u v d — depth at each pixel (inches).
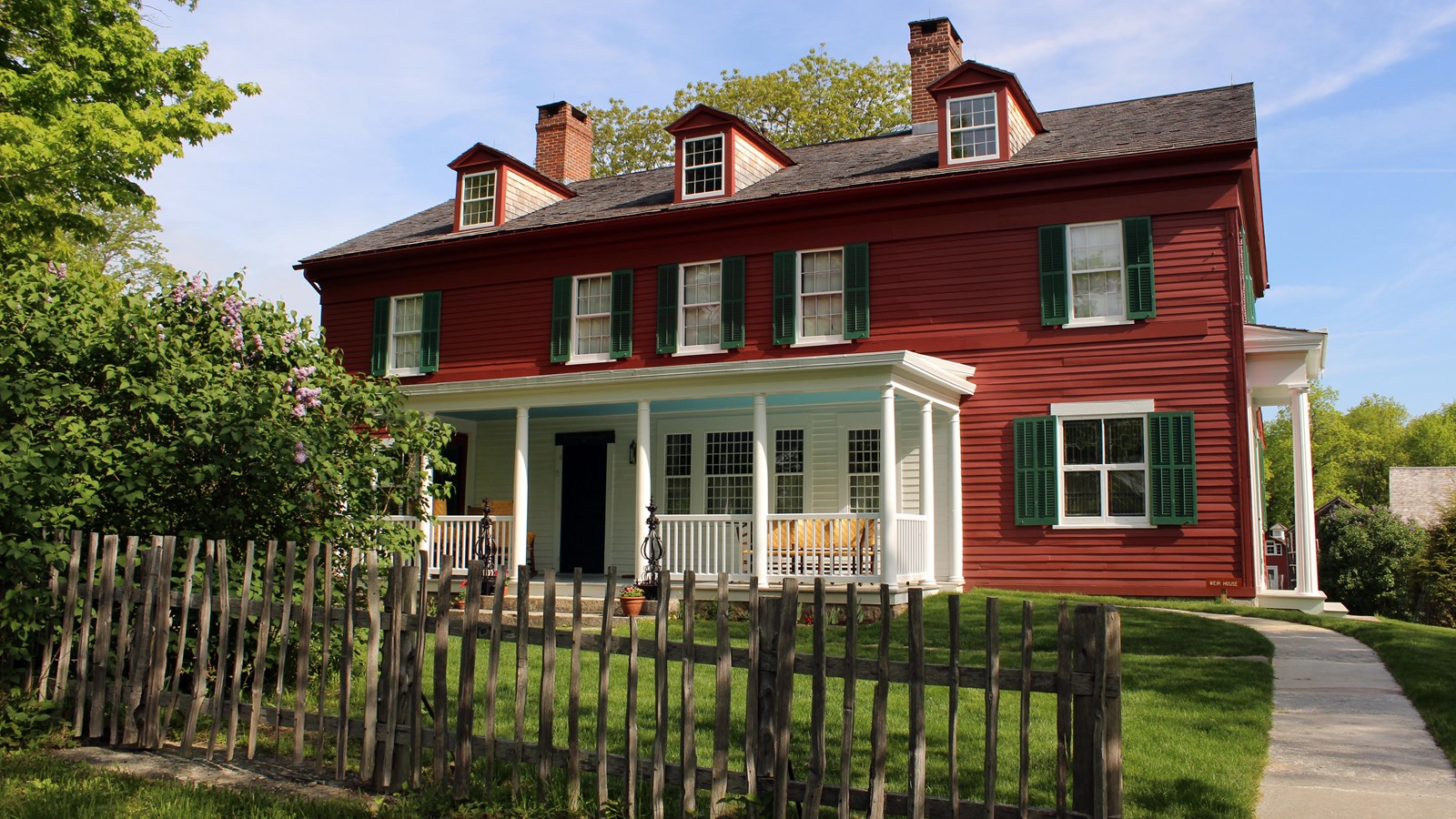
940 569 666.8
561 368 789.2
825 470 709.3
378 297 871.7
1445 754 263.0
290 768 250.1
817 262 719.7
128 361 297.6
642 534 638.5
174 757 259.8
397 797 226.2
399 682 233.3
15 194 617.9
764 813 193.6
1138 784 233.5
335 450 329.7
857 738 281.0
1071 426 641.0
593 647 210.8
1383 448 3046.3
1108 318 634.8
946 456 671.1
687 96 1510.8
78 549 278.1
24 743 269.0
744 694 338.3
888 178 697.6
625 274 773.3
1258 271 841.5
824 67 1466.5
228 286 344.5
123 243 1441.9
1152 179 629.6
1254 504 647.1
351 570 241.9
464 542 674.8
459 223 872.9
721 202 729.6
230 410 295.7
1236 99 713.0
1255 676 360.2
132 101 633.0
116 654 269.7
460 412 764.0
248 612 257.6
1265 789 235.3
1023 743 173.9
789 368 574.6
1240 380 605.0
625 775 204.8
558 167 1019.9
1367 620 548.4
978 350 663.1
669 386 615.5
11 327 293.0
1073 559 629.3
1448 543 1341.0
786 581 192.7
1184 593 604.1
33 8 606.9
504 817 212.1
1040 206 657.6
